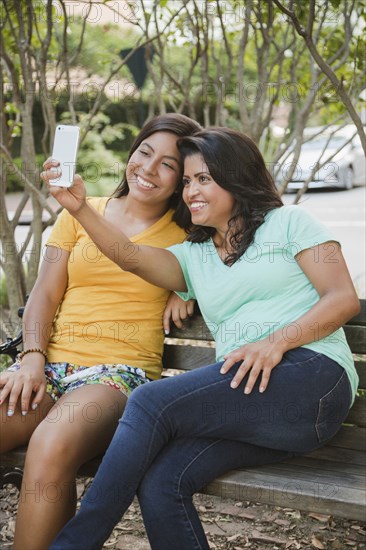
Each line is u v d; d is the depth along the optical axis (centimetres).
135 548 253
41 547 208
